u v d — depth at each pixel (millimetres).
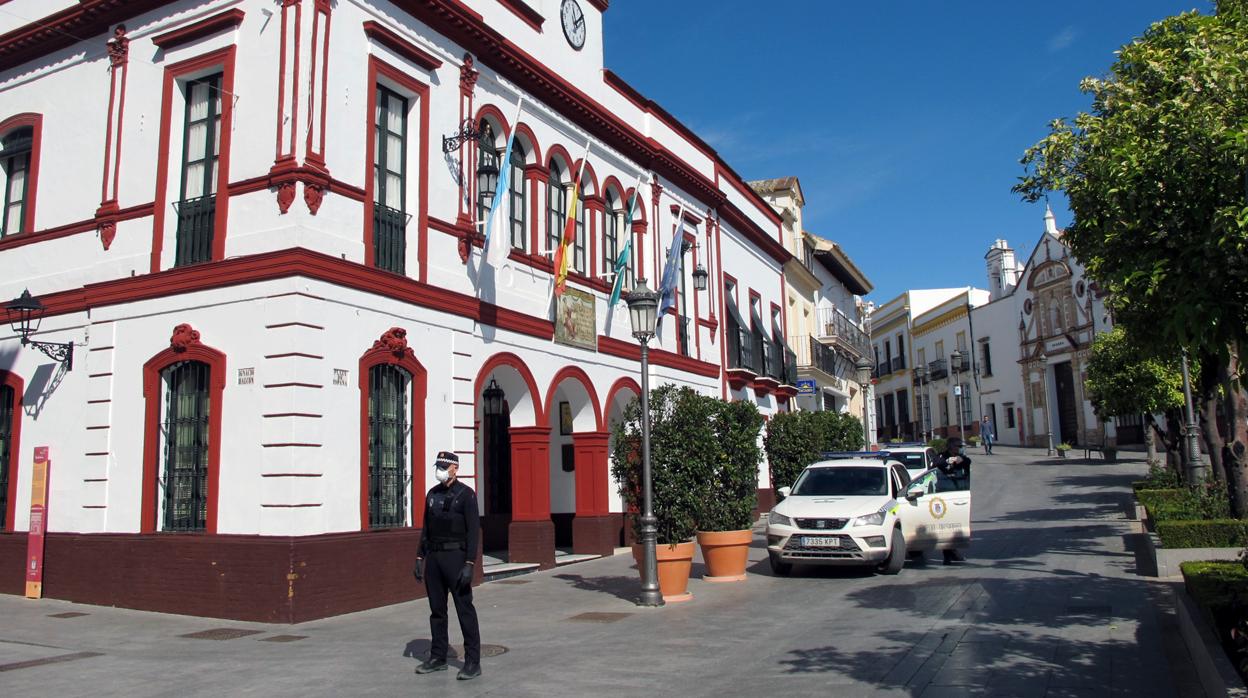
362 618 11125
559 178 17828
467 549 8125
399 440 12734
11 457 13797
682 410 13117
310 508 11109
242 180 11906
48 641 9906
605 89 19859
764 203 29766
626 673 7883
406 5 13492
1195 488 15984
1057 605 10344
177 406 12180
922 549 14500
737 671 7824
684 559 12203
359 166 12445
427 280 13438
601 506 17734
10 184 15008
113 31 13688
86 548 12453
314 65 11852
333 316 11672
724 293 24938
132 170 13125
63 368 13406
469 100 14711
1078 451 40750
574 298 17266
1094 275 10172
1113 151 8109
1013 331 48375
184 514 11883
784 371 29281
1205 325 7047
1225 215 6672
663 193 21891
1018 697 6668
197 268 11859
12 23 14984
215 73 12750
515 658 8664
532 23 17156
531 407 15805
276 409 11070
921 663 7820
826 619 10133
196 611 11273
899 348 63906
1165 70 8414
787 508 13891
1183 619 8234
